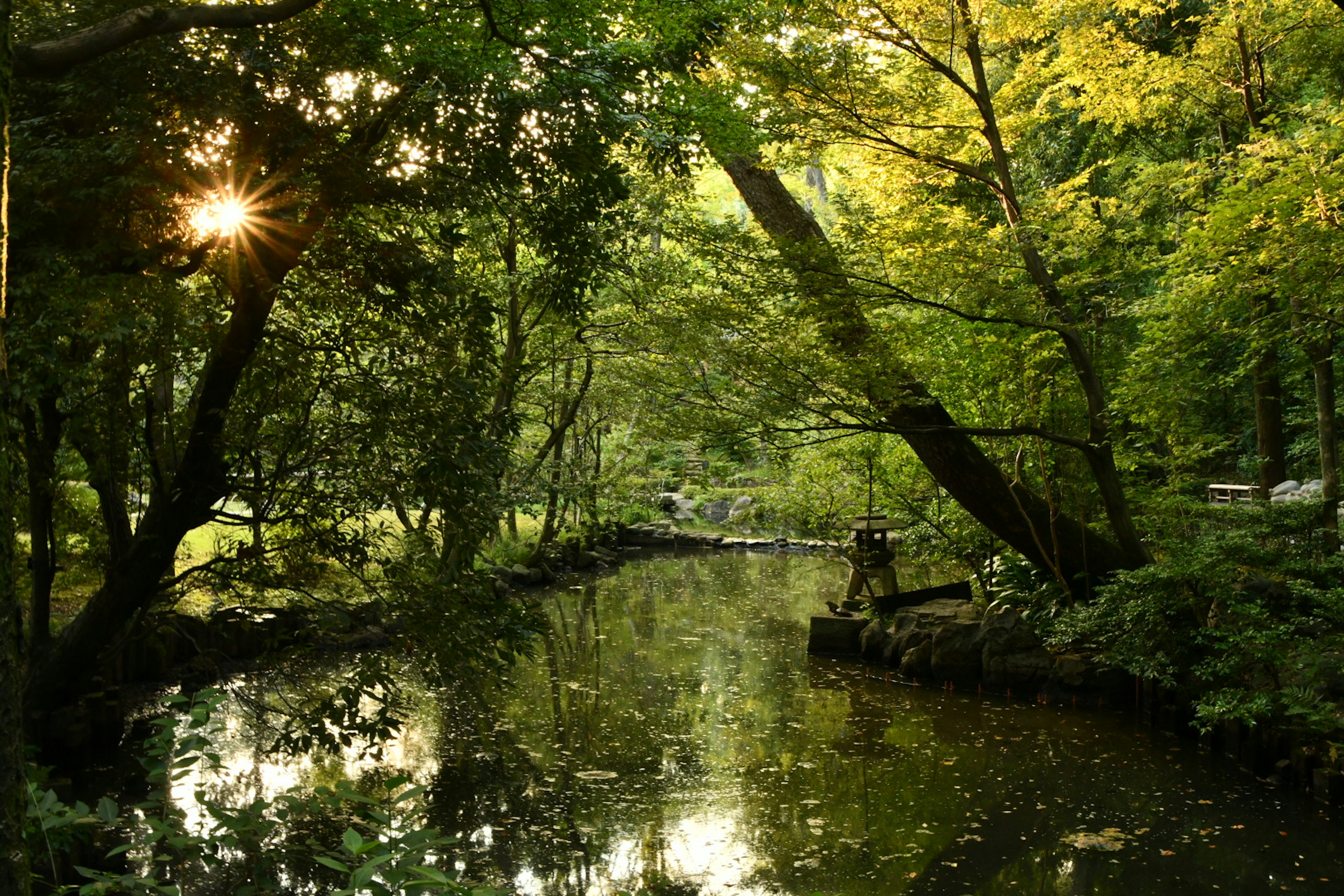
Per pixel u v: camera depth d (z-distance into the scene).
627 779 8.16
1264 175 10.09
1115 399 11.38
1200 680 9.53
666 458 29.86
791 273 10.06
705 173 19.45
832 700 10.88
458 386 6.39
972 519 13.26
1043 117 11.73
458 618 6.71
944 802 7.75
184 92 5.32
